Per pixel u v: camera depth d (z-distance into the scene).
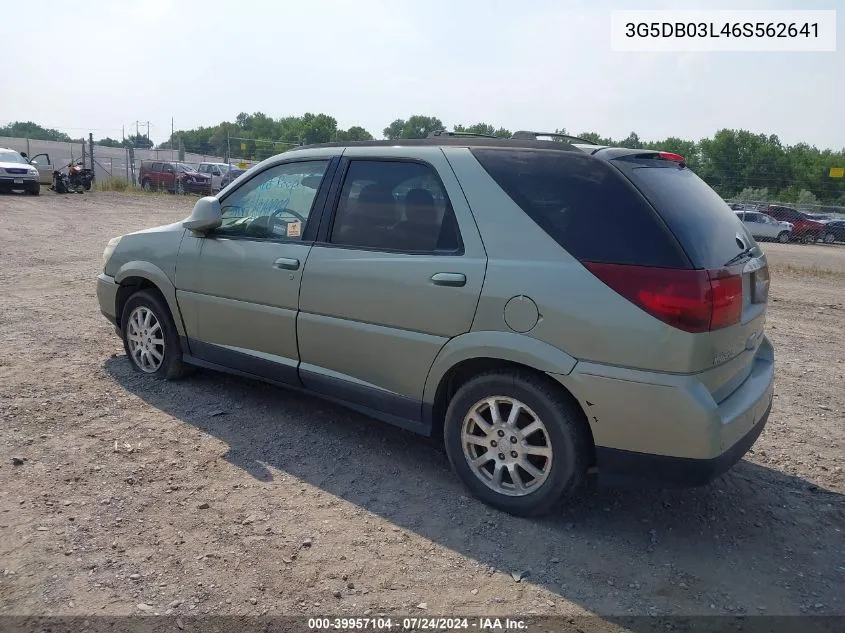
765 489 4.02
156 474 3.84
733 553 3.33
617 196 3.25
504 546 3.29
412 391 3.83
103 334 6.56
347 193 4.16
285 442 4.35
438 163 3.79
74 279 9.35
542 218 3.40
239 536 3.27
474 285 3.49
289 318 4.29
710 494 3.92
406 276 3.73
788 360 6.79
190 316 4.93
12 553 3.04
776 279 13.05
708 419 3.03
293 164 4.52
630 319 3.09
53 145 43.84
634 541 3.39
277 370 4.48
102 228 15.86
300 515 3.48
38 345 6.10
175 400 4.94
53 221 16.77
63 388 5.05
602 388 3.16
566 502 3.47
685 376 3.04
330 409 4.93
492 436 3.55
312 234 4.25
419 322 3.70
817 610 2.91
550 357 3.26
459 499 3.71
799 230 28.45
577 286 3.21
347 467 4.04
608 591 2.99
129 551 3.11
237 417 4.70
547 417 3.34
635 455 3.18
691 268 3.04
